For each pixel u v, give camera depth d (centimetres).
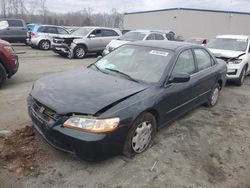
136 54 480
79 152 322
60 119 325
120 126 335
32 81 790
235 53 920
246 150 438
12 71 720
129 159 376
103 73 445
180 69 462
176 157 395
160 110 405
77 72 454
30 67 1037
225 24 4162
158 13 4588
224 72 642
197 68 525
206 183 341
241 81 923
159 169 361
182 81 420
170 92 422
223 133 497
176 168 367
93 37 1445
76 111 324
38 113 353
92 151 320
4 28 1761
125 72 442
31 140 400
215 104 657
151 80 418
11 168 335
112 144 333
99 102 339
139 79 421
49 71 971
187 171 362
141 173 348
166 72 426
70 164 353
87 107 329
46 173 333
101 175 337
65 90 369
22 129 436
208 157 405
